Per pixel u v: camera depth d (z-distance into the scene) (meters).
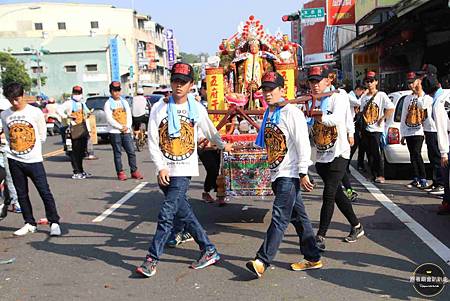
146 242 6.14
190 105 4.90
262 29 7.52
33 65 53.97
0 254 5.82
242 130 6.78
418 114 8.30
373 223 6.54
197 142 5.12
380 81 22.75
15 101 6.27
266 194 6.33
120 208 8.01
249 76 7.44
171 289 4.61
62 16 67.69
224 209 7.57
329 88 5.95
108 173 11.70
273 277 4.81
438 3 11.95
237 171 6.33
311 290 4.46
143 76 68.31
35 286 4.79
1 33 67.50
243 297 4.37
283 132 4.63
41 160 6.49
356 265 5.04
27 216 6.67
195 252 5.64
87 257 5.61
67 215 7.62
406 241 5.75
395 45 18.22
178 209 5.04
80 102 11.05
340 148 5.43
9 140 6.42
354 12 23.45
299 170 4.59
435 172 8.15
